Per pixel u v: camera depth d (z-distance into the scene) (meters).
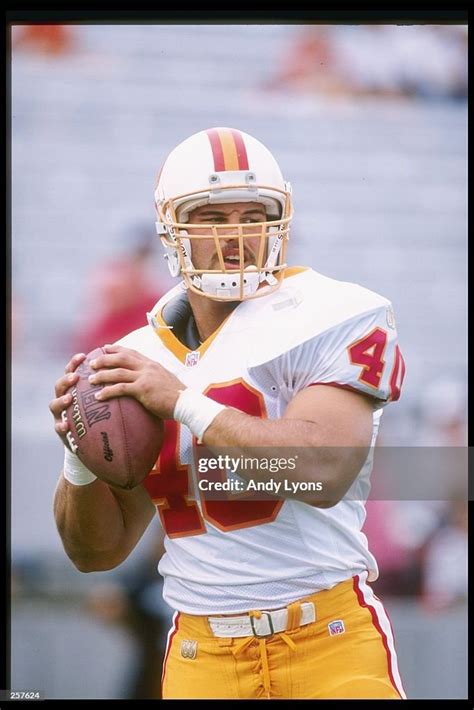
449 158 18.22
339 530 8.37
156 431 8.09
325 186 17.94
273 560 8.19
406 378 16.80
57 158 17.16
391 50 18.36
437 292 17.75
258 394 8.30
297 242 17.67
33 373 15.80
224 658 8.31
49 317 16.06
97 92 17.66
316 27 18.16
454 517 14.87
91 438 8.03
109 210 17.05
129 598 14.56
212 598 8.28
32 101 17.48
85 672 14.48
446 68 18.55
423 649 14.64
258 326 8.45
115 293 16.36
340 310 8.33
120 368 8.06
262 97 18.11
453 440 16.36
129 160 17.52
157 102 17.88
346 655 8.16
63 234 16.61
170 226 8.79
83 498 8.77
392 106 18.27
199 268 8.76
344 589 8.33
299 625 8.13
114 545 9.24
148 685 14.39
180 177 8.70
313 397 8.02
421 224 17.88
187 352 8.65
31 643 14.41
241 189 8.54
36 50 17.58
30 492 15.30
